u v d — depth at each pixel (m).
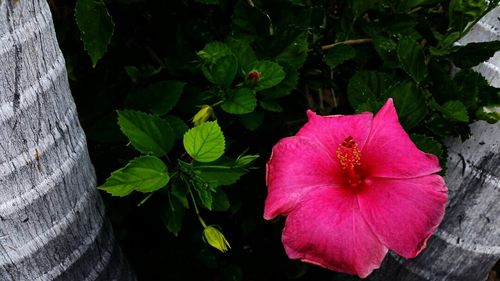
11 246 0.38
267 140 0.59
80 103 0.57
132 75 0.56
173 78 0.59
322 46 0.58
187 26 0.56
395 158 0.40
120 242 0.63
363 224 0.39
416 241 0.38
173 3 0.58
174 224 0.49
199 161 0.43
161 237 0.62
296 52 0.53
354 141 0.40
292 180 0.40
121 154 0.55
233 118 0.53
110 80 0.59
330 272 0.69
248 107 0.48
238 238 0.68
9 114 0.33
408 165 0.40
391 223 0.38
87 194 0.43
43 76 0.34
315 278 0.71
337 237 0.38
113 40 0.56
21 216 0.37
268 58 0.53
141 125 0.44
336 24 0.61
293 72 0.51
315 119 0.42
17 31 0.31
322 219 0.39
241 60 0.51
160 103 0.51
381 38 0.56
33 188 0.37
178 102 0.55
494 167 0.51
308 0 0.59
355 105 0.54
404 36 0.52
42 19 0.33
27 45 0.32
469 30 0.51
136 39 0.59
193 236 0.62
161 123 0.44
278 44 0.53
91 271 0.46
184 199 0.45
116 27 0.56
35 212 0.38
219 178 0.45
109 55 0.58
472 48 0.49
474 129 0.51
